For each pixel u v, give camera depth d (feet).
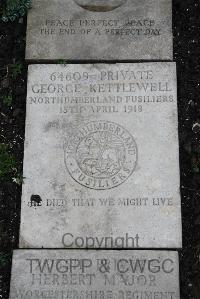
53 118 5.94
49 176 5.80
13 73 6.25
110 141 5.86
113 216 5.68
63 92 6.01
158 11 6.23
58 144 5.88
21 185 5.89
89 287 5.51
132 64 6.06
